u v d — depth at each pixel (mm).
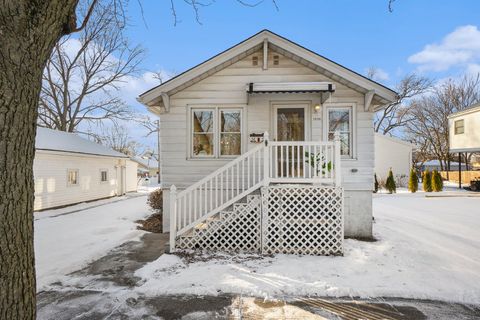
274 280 4125
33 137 1681
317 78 7082
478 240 6340
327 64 6750
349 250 5613
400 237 6621
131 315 3227
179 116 7301
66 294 3750
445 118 29156
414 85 30266
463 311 3318
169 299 3607
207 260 5031
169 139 7301
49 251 5680
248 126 7246
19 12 1525
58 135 15969
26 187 1629
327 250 5387
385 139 22625
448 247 5789
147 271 4492
